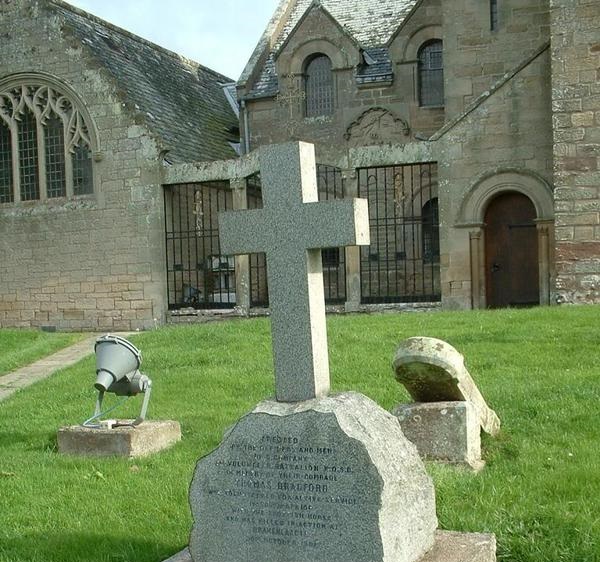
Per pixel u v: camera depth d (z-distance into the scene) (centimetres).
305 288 577
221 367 1386
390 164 2230
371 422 551
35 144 2578
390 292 2728
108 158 2462
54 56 2519
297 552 542
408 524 534
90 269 2494
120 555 629
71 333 2383
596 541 590
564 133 1992
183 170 2397
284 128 2919
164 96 2800
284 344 580
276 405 564
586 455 788
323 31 2878
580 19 1973
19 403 1287
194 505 571
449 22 2384
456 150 2173
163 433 976
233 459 561
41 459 933
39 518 731
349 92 2852
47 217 2538
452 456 793
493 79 2350
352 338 1515
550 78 2092
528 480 725
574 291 1983
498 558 591
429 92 2806
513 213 2183
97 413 1006
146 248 2431
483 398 937
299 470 543
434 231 2694
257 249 592
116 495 783
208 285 2666
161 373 1385
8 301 2588
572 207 1986
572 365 1193
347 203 573
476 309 2078
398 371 814
